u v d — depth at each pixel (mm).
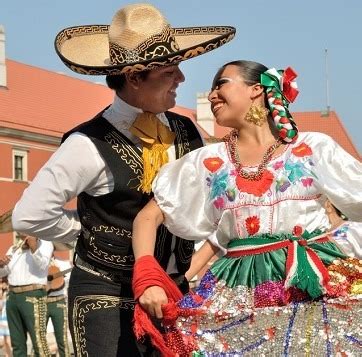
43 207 4781
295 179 4191
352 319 4102
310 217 4191
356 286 4168
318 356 4102
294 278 4059
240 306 4152
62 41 5160
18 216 4820
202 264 4988
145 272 4105
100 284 4824
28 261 12617
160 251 4863
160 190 4414
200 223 4398
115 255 4812
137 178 4812
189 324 4145
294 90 4352
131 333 4781
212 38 5254
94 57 5273
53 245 12773
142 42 4840
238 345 4129
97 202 4828
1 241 48594
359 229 4266
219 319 4141
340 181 4191
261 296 4137
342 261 4176
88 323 4797
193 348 4125
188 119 5219
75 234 4992
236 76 4367
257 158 4289
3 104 53188
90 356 4777
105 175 4809
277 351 4102
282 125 4277
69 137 4840
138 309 4082
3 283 14297
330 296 4121
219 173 4328
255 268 4180
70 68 4961
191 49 4738
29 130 53125
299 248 4129
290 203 4172
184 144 5051
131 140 4859
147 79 4820
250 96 4359
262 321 4113
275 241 4180
